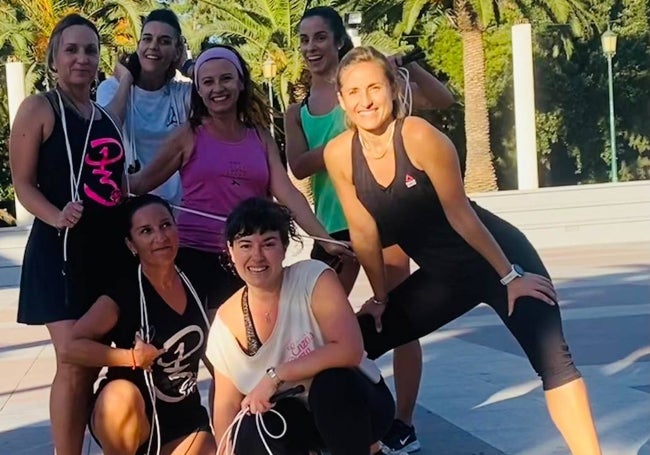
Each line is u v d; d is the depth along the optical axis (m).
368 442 3.71
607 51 27.30
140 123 5.07
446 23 31.94
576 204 18.95
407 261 5.14
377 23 25.88
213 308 4.54
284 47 25.09
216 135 4.60
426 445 5.24
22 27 28.58
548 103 36.28
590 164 37.50
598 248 17.78
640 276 12.73
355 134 4.16
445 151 3.97
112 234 4.34
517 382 6.66
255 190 4.64
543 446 5.12
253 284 3.77
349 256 4.63
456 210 4.08
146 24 5.10
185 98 5.16
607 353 7.56
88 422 4.28
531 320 4.04
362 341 3.83
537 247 18.75
